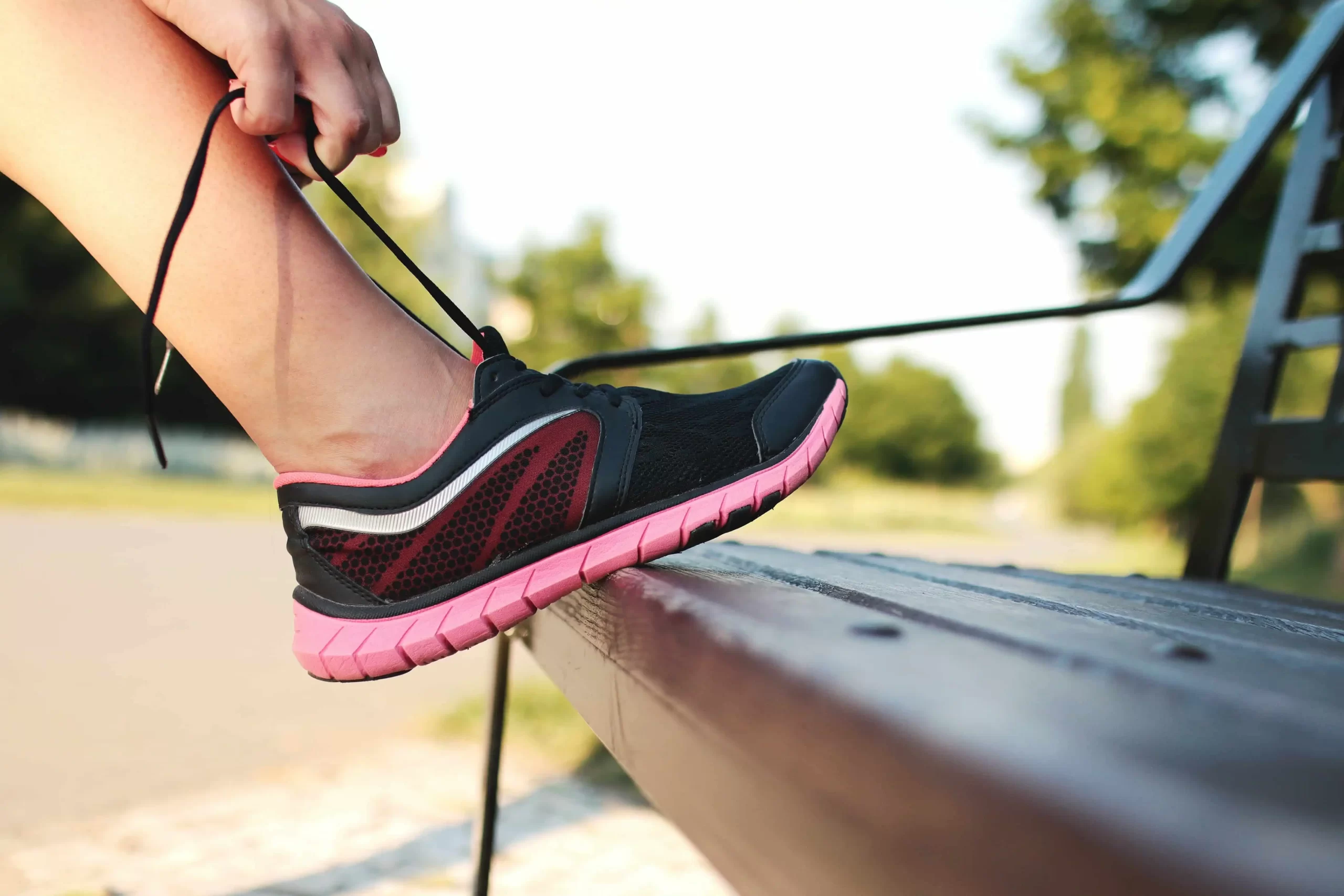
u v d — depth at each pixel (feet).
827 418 2.17
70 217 1.82
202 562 18.52
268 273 1.84
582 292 81.56
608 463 1.95
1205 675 0.74
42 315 52.85
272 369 1.88
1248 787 0.40
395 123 1.95
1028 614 1.19
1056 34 17.60
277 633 11.31
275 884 4.68
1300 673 0.82
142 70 1.76
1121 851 0.39
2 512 27.86
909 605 1.20
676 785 1.00
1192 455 43.60
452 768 6.55
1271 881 0.34
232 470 56.59
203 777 6.19
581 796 6.17
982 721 0.51
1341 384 3.73
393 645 1.89
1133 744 0.46
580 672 1.81
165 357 1.89
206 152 1.68
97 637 10.67
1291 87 3.92
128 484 43.34
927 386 113.91
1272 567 27.73
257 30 1.65
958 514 95.76
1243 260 15.28
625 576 1.57
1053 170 17.07
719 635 0.89
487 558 1.92
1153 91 16.84
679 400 2.15
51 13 1.73
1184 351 44.32
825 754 0.63
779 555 2.90
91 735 6.98
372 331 1.94
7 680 8.52
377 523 1.90
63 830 5.24
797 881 0.66
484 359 2.10
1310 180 4.12
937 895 0.50
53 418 55.01
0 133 1.79
